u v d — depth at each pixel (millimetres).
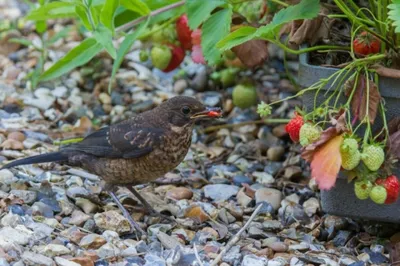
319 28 8820
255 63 9438
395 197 7598
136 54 13508
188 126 8969
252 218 8469
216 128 11656
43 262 7602
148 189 9836
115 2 9352
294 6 8266
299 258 8133
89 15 9523
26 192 9070
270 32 8406
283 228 9031
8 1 15391
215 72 12750
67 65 10227
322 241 8883
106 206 9211
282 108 12102
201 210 9047
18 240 7980
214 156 10977
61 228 8523
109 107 12156
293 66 13281
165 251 8141
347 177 7891
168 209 9203
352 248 8656
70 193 9227
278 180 10328
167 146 8859
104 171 8977
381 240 8750
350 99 7703
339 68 8055
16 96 12102
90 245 8109
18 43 13680
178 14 10438
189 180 10086
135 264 7828
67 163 9188
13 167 9820
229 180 10250
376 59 8078
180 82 12875
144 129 8836
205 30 8969
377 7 8570
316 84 7996
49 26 14516
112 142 8867
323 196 8469
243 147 11148
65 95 12344
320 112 7688
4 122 11273
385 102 7914
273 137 11406
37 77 11859
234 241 8164
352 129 7988
